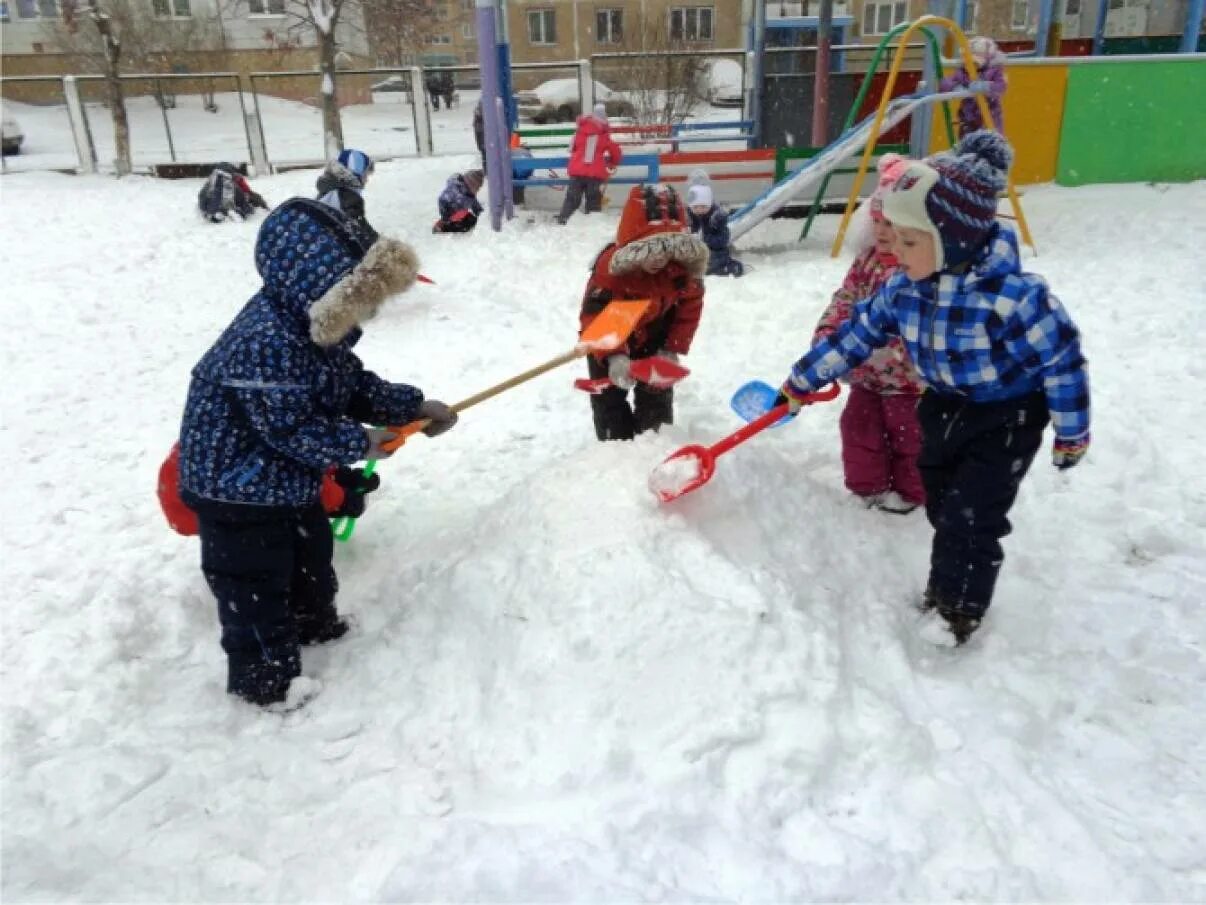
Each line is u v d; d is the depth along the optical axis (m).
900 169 2.55
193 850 2.26
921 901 2.02
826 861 2.09
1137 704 2.65
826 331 3.39
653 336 3.49
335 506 3.18
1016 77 10.26
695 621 2.54
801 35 15.88
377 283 2.50
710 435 3.93
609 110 19.33
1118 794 2.33
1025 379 2.61
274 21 26.73
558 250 9.13
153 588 3.37
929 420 2.87
